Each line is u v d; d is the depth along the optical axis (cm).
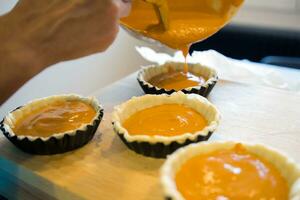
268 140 47
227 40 92
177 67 60
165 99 49
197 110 48
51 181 41
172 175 35
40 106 50
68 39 41
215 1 52
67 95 52
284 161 36
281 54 88
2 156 45
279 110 53
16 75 40
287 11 88
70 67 71
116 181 41
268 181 35
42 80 66
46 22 40
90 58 75
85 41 42
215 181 35
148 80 58
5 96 41
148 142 42
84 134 45
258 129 49
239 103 55
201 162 36
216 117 45
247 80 63
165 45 52
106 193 40
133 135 44
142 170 42
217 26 51
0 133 50
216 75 57
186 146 39
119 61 83
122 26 50
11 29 40
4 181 46
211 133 44
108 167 43
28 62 40
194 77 57
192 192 34
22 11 40
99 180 41
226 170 35
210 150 38
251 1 90
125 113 48
